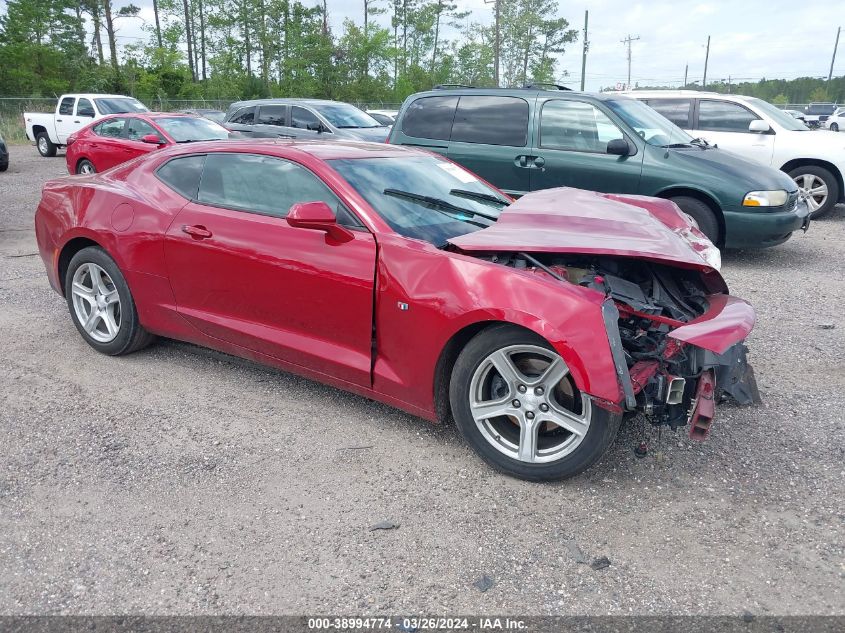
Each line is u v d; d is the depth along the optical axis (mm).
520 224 3658
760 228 7203
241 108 15000
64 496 3115
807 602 2449
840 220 10531
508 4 62344
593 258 3617
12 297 6188
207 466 3375
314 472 3332
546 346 2994
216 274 4027
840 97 90062
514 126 7957
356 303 3502
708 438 3631
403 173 4090
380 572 2629
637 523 2922
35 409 3971
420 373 3367
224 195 4125
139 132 12211
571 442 3082
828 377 4461
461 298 3135
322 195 3719
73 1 50844
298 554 2729
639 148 7441
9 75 40562
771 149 10242
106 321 4664
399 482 3246
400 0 59219
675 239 3596
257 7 48719
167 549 2752
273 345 3904
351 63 49406
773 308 6031
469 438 3311
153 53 44062
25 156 21297
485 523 2930
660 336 3250
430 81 53688
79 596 2490
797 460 3422
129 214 4379
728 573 2605
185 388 4270
